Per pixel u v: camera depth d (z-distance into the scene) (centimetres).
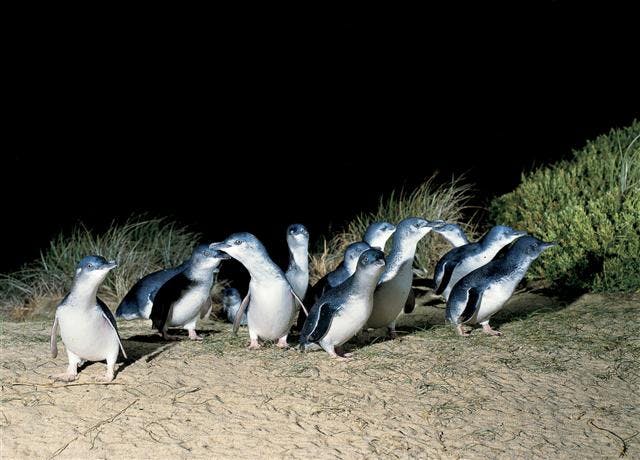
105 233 1159
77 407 567
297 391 594
